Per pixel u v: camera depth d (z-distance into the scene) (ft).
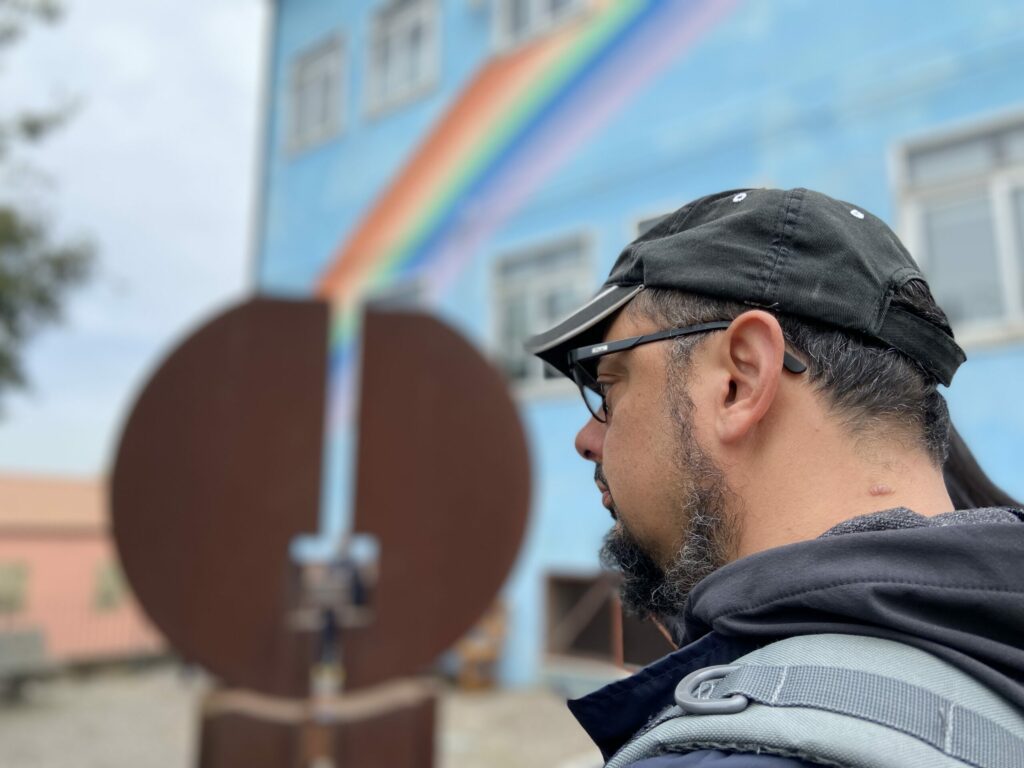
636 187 20.63
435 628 8.95
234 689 8.49
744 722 1.63
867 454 2.13
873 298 2.17
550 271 22.80
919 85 15.79
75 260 21.12
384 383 9.25
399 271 26.55
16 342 20.75
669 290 2.42
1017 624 1.71
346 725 8.48
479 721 17.51
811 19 17.69
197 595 8.21
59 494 30.86
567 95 22.84
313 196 30.12
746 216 2.30
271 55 33.32
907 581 1.74
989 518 2.04
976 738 1.51
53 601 26.96
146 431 8.34
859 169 16.42
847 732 1.52
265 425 8.71
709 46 19.51
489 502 9.30
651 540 2.43
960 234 15.15
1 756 16.83
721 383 2.27
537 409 21.39
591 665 18.97
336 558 16.34
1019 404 13.83
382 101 28.86
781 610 1.86
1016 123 14.56
